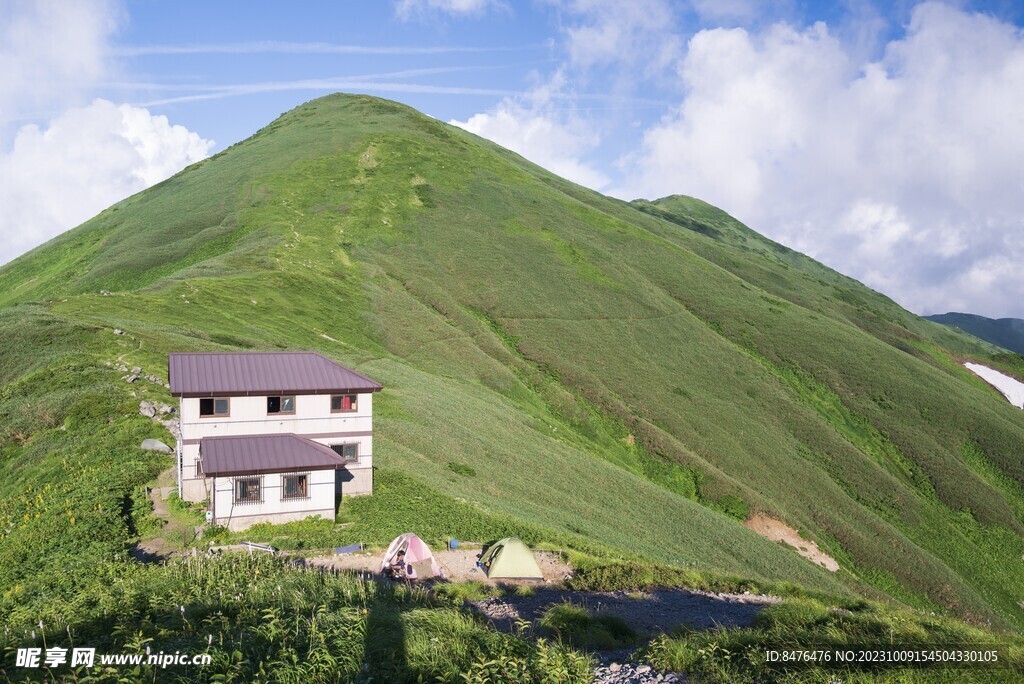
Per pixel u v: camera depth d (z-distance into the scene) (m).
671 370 92.88
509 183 147.25
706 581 31.34
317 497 33.62
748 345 103.75
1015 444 84.50
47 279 103.94
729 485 69.81
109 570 22.64
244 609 16.80
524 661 13.56
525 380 83.56
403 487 39.25
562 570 30.48
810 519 68.50
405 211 125.56
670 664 14.85
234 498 32.06
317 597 18.38
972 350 161.12
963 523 73.50
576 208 144.00
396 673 12.87
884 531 68.19
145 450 37.03
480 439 55.12
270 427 35.91
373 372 65.19
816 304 138.50
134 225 118.69
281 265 93.81
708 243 165.25
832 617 20.08
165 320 63.06
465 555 31.11
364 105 184.62
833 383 95.19
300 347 65.50
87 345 49.69
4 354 48.16
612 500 52.94
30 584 21.97
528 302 103.62
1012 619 61.38
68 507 29.59
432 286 102.38
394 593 20.91
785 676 13.32
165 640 14.45
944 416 89.62
